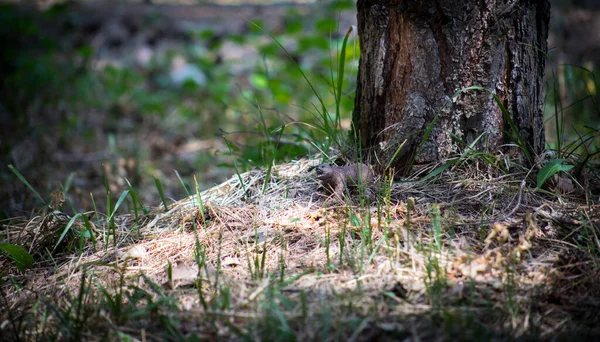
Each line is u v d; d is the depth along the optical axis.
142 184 6.71
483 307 3.01
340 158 4.53
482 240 3.53
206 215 4.19
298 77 9.09
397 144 4.15
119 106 9.77
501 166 4.11
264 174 4.60
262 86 8.84
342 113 6.93
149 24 12.65
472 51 3.98
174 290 3.34
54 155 7.54
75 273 3.77
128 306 3.21
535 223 3.55
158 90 10.59
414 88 4.07
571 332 2.83
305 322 2.93
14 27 11.74
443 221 3.72
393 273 3.31
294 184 4.42
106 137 8.62
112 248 4.05
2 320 3.32
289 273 3.42
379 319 2.92
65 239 4.23
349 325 2.88
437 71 4.02
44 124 8.58
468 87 3.92
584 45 9.36
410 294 3.13
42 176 6.51
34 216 4.77
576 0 10.63
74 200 5.97
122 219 4.53
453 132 4.08
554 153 4.30
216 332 2.91
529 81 4.10
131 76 10.43
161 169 7.40
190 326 3.00
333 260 3.50
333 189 4.17
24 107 8.89
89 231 4.07
